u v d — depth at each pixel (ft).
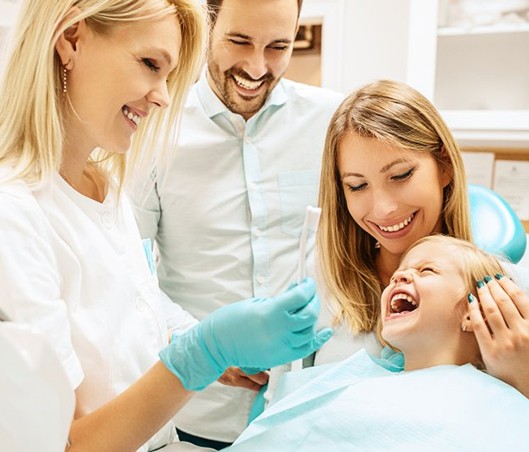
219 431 4.66
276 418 2.85
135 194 4.47
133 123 2.66
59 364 1.70
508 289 2.97
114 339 2.66
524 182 7.27
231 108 4.58
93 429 2.21
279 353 2.42
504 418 2.54
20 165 2.37
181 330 3.95
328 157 3.74
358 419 2.63
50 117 2.38
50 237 2.42
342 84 8.00
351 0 7.79
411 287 3.26
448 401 2.63
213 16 3.95
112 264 2.75
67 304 2.47
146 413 2.28
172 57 2.51
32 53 2.34
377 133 3.32
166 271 5.00
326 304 3.95
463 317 3.12
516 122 6.18
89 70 2.41
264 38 3.87
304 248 2.48
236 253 4.67
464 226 3.73
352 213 3.62
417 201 3.41
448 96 6.70
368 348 3.64
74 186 2.88
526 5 6.28
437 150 3.54
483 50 6.51
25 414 1.60
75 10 2.30
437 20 6.47
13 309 2.05
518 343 2.80
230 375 3.73
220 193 4.66
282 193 4.70
